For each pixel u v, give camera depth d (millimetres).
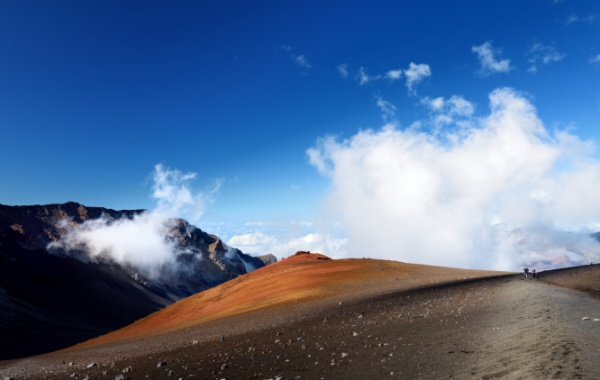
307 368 15227
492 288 44219
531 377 10023
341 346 19219
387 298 44312
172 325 73625
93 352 43469
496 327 19172
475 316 24438
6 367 42688
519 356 12398
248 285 94562
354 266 92000
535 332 15977
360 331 23625
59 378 21406
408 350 16281
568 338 13789
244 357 19516
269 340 24984
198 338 34625
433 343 17156
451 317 25188
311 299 57938
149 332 68250
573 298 29453
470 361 13047
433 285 55656
